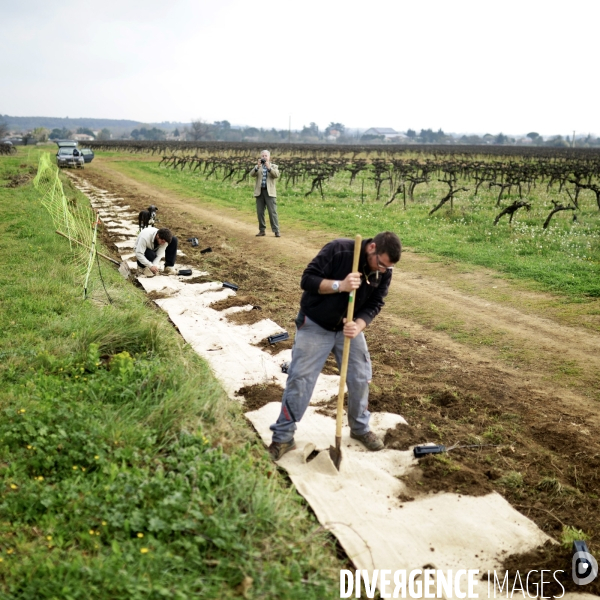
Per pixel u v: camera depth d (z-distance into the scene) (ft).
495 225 46.32
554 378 19.70
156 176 103.55
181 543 10.04
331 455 14.15
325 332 13.83
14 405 14.34
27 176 77.77
